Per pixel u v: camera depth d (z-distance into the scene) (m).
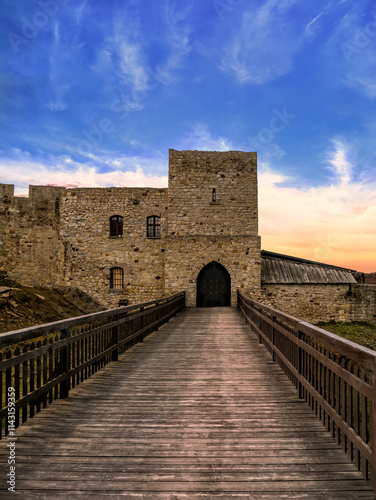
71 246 19.39
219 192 18.59
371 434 2.53
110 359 6.57
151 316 9.81
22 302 13.74
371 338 16.91
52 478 2.70
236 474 2.77
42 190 19.44
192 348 7.76
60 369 4.54
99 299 19.12
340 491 2.56
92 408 4.18
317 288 18.97
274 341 6.65
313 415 3.96
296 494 2.53
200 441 3.33
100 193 19.55
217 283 18.05
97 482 2.65
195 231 18.41
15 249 18.83
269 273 19.23
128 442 3.30
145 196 19.48
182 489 2.58
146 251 19.25
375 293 18.73
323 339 3.52
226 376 5.57
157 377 5.51
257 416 3.94
